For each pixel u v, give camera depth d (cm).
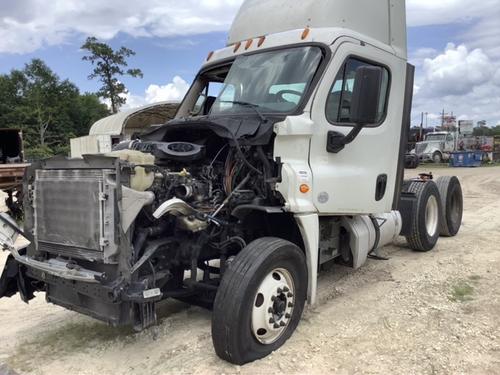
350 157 507
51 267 413
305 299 455
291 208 439
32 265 426
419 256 734
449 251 762
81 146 2772
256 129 445
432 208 780
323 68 476
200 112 626
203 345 443
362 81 429
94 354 442
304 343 438
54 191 418
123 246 380
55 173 420
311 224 453
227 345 389
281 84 489
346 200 499
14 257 448
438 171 2959
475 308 508
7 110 7238
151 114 2231
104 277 380
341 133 486
